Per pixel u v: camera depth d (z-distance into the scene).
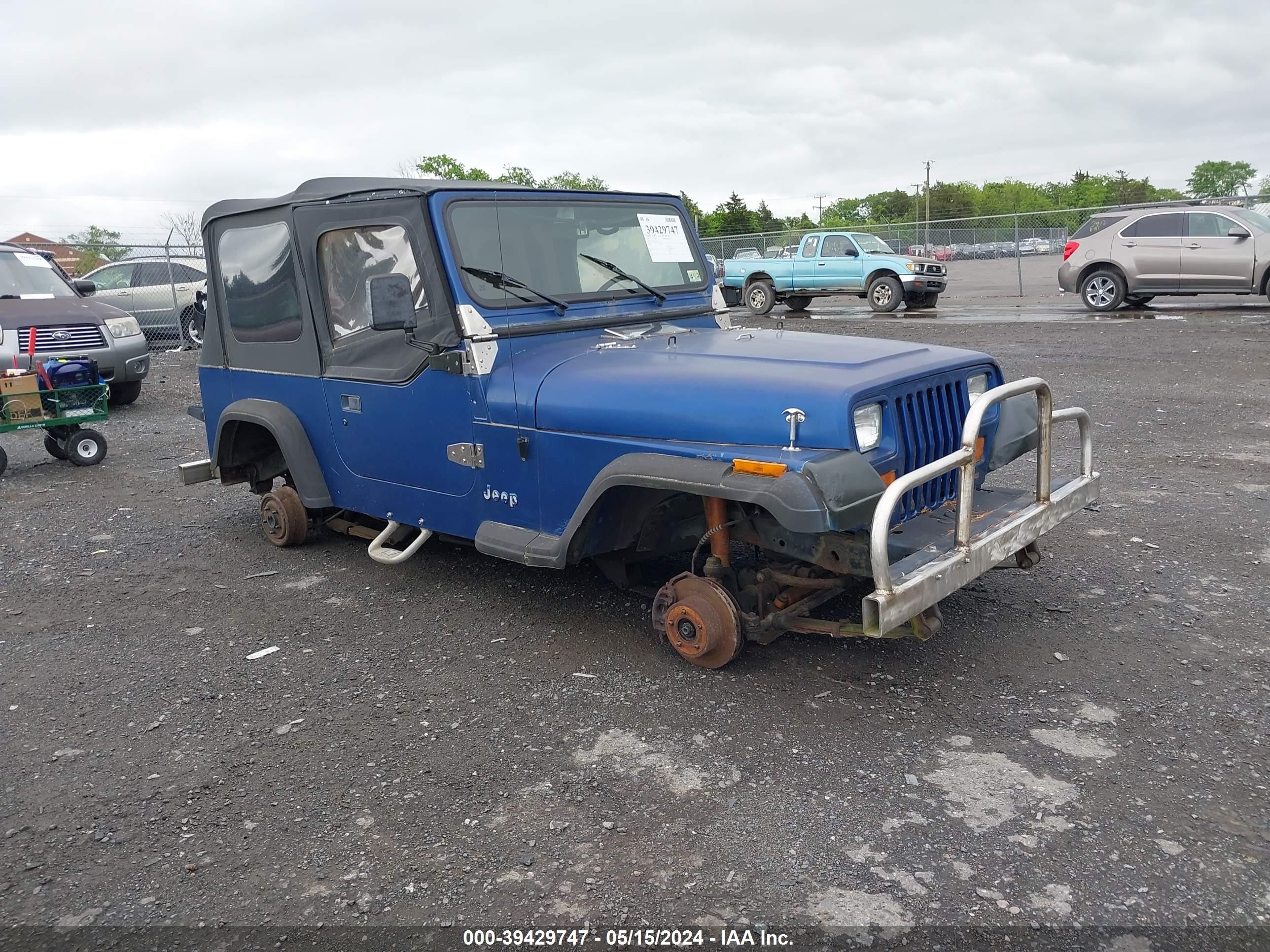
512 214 4.52
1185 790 3.02
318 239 4.92
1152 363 11.11
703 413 3.64
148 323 17.45
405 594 5.14
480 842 2.94
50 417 8.45
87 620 4.95
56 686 4.18
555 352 4.41
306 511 5.91
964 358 4.08
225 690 4.08
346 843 2.97
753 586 3.89
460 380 4.40
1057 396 9.65
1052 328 14.73
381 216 4.49
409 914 2.64
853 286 19.64
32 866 2.92
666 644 4.30
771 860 2.79
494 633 4.55
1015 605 4.55
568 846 2.90
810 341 4.37
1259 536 5.35
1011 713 3.56
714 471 3.46
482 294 4.32
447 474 4.62
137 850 2.98
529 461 4.21
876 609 3.12
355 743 3.58
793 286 20.31
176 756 3.54
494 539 4.34
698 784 3.19
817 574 3.92
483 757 3.44
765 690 3.83
